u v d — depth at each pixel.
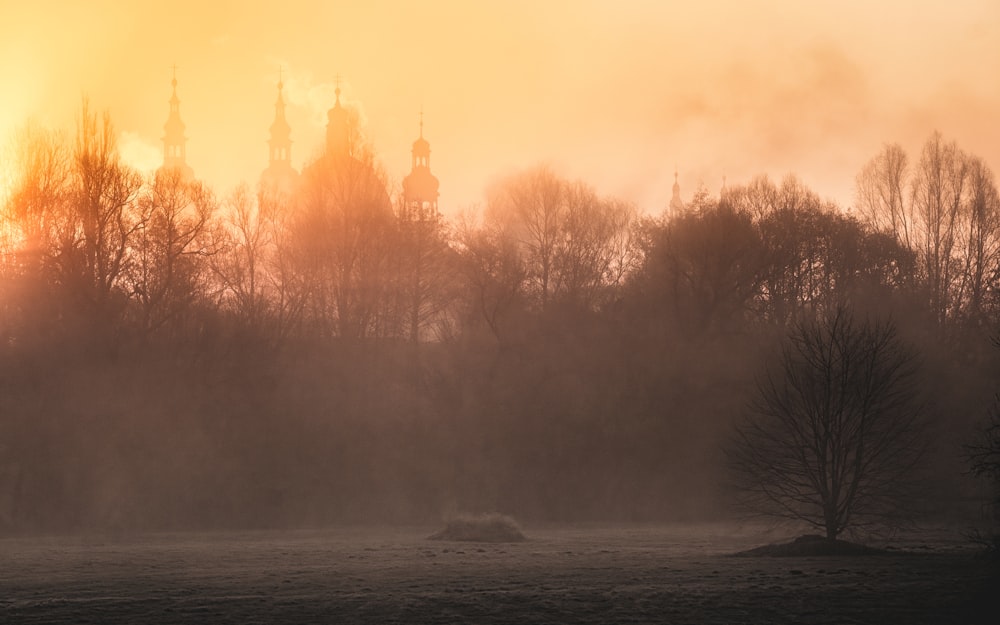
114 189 124.75
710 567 73.00
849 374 85.44
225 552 85.56
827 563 74.50
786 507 84.56
